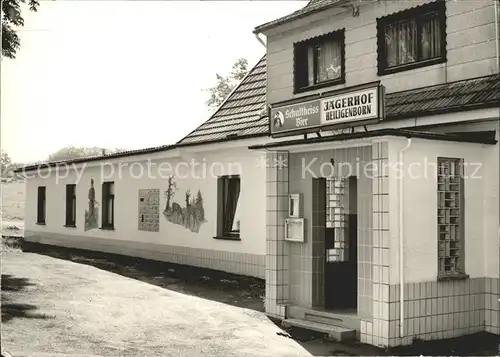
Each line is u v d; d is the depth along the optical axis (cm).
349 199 986
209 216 1511
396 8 1110
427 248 820
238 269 1403
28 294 1137
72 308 1022
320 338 841
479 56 957
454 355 752
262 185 1332
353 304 962
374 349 779
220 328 901
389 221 786
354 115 899
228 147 1380
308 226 955
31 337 821
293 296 978
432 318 816
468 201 872
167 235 1680
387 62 1136
